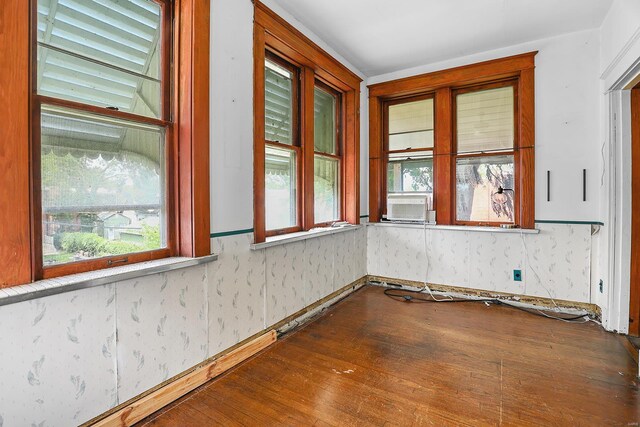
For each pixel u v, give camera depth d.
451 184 3.60
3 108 1.23
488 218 3.48
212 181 2.02
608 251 2.66
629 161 2.56
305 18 2.72
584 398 1.77
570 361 2.17
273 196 2.77
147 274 1.62
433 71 3.58
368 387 1.90
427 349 2.37
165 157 1.91
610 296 2.64
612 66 2.48
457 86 3.57
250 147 2.33
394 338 2.56
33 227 1.35
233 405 1.75
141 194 1.79
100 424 1.48
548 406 1.71
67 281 1.35
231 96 2.16
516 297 3.29
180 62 1.91
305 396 1.82
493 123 3.44
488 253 3.40
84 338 1.43
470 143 3.56
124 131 1.72
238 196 2.22
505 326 2.77
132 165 1.75
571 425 1.57
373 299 3.53
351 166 3.72
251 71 2.33
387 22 2.79
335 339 2.55
